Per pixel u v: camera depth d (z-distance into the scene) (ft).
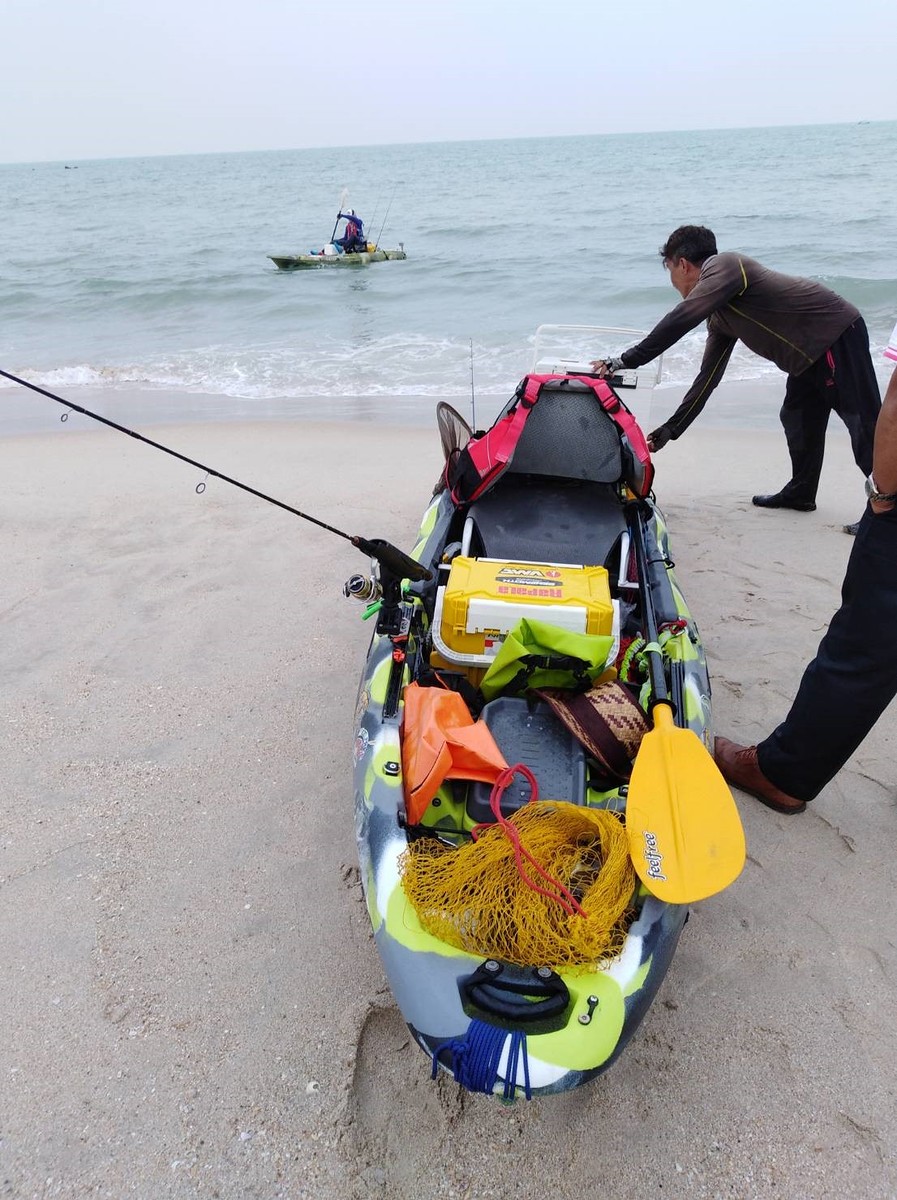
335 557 17.74
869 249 57.57
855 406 15.87
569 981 6.49
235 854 10.19
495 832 7.11
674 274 16.34
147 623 15.37
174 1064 7.80
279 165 388.57
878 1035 8.00
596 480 12.77
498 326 42.73
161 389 34.35
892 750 11.82
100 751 12.02
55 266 70.23
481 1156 7.07
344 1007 8.31
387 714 8.75
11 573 17.34
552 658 8.74
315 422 28.40
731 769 10.94
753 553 17.70
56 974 8.68
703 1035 8.02
